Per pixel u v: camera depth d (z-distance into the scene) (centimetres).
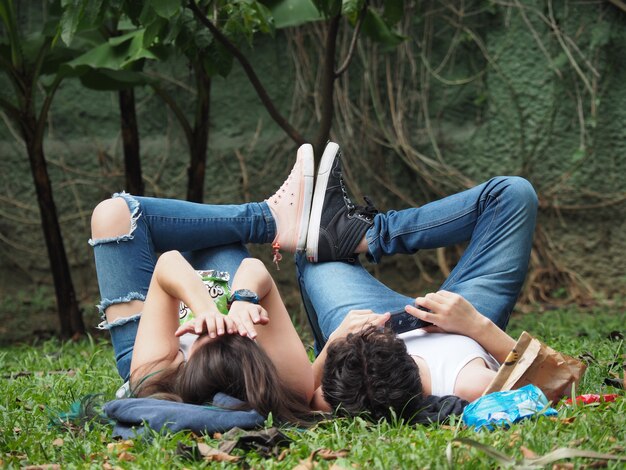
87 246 974
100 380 495
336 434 326
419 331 411
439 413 350
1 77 959
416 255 967
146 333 370
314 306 470
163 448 311
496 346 399
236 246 473
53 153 975
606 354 519
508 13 926
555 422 328
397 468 284
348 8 575
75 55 756
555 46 919
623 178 919
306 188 479
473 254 452
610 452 297
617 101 916
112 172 974
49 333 917
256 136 967
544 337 625
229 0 595
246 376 339
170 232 452
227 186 969
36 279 973
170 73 972
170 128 974
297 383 372
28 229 973
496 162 935
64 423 364
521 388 347
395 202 959
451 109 948
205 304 358
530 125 925
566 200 927
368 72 952
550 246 932
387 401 346
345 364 354
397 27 946
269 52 971
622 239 922
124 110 795
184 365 358
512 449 297
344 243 473
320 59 959
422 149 951
